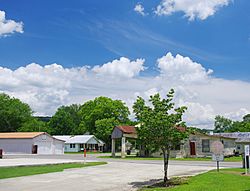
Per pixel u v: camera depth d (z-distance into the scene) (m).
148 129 17.39
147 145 17.64
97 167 28.20
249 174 19.31
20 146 65.12
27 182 18.31
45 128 105.31
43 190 15.44
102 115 88.56
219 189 13.55
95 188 16.16
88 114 94.81
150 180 19.09
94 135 90.44
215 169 24.56
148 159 41.59
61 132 110.81
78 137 89.94
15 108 102.62
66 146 88.88
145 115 17.58
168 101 17.75
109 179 19.73
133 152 66.38
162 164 31.67
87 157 47.81
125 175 21.88
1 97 103.19
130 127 50.69
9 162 32.75
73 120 123.94
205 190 13.46
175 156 46.75
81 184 17.56
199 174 20.36
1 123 100.25
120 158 44.44
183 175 21.20
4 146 66.38
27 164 28.89
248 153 20.36
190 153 47.88
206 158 45.16
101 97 92.19
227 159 43.28
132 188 16.16
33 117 108.81
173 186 16.03
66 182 18.36
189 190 13.74
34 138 64.75
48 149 67.50
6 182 18.28
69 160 37.72
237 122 118.56
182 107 17.69
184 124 17.67
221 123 121.50
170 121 17.39
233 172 21.00
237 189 13.45
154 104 17.78
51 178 20.19
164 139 17.42
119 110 89.00
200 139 49.09
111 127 83.06
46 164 29.67
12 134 68.81
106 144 92.62
